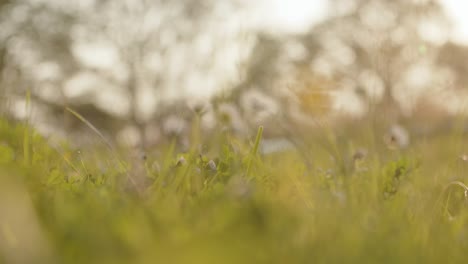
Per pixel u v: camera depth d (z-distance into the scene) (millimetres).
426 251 1530
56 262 1045
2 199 1250
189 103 3143
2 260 1006
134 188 2371
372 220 1926
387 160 3336
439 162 3441
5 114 4047
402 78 47594
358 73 48531
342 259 1336
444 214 2338
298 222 1591
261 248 1195
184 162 2580
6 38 37594
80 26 40281
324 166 3238
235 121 3189
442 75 49656
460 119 3664
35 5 39594
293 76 3309
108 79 39750
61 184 2379
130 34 40906
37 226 1229
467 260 1537
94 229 1336
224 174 2633
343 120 3393
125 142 3662
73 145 3951
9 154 2703
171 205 1922
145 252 1021
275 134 3254
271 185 2568
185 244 1003
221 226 1390
